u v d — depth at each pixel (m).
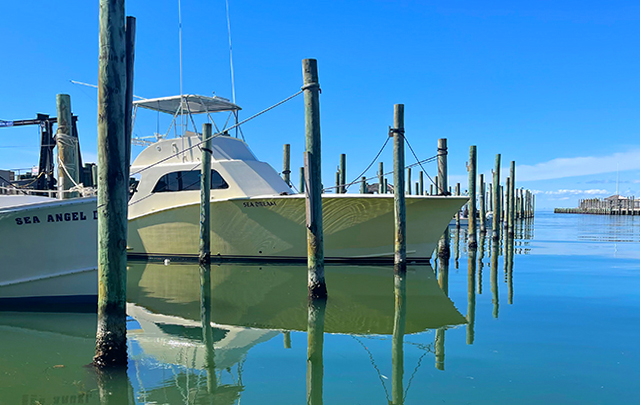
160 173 13.34
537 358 4.96
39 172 10.40
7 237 7.01
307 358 5.08
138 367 4.79
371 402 3.89
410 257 12.16
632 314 6.98
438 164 14.46
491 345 5.46
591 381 4.31
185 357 5.12
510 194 24.80
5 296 7.18
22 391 4.12
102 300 4.62
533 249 17.70
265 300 8.27
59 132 9.86
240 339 5.87
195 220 12.78
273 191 12.70
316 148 8.06
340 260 12.37
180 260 13.12
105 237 4.59
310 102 8.10
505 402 3.86
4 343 5.50
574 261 13.82
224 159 12.82
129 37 5.76
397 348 5.41
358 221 11.72
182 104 13.05
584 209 106.38
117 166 4.59
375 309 7.49
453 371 4.60
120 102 4.61
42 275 7.21
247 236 12.42
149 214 13.11
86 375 4.48
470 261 14.06
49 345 5.43
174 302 8.12
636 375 4.46
